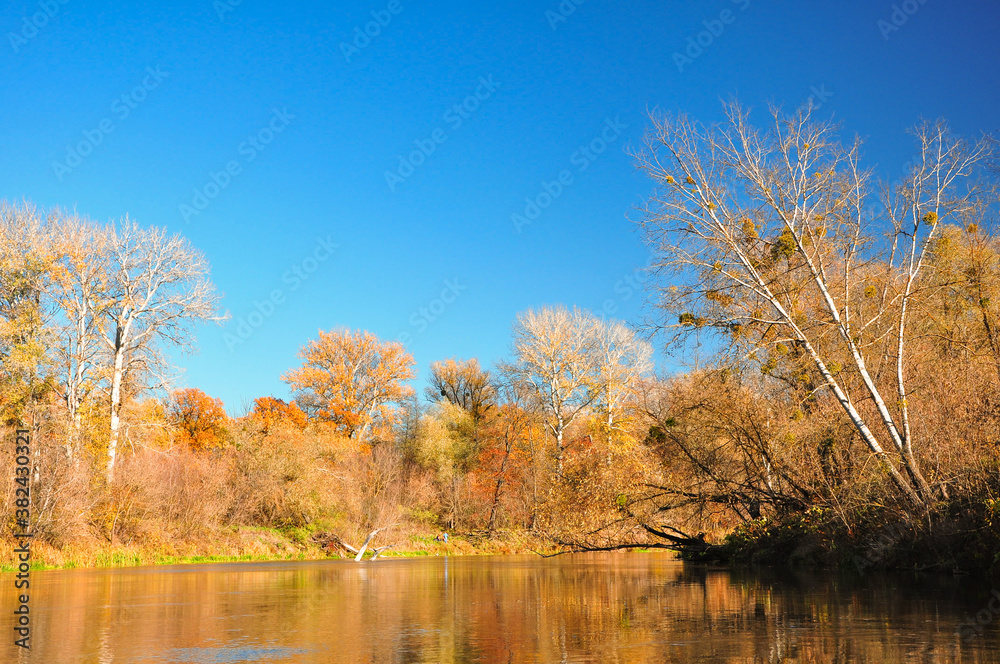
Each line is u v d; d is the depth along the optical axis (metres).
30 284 33.16
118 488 33.41
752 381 22.08
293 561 34.66
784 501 21.77
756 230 19.67
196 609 13.04
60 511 29.64
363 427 60.75
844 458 20.08
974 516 15.44
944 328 20.33
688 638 9.05
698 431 22.80
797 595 13.36
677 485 23.22
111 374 35.34
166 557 32.62
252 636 9.70
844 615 10.60
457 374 65.00
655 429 23.00
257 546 37.09
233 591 16.83
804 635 9.02
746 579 17.45
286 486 41.28
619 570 23.14
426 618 11.43
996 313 19.70
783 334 19.66
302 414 59.59
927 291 19.62
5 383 32.28
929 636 8.77
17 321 32.44
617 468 23.92
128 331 36.06
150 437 38.94
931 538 16.30
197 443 54.72
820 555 19.84
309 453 43.44
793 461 20.53
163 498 35.84
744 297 19.92
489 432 58.53
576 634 9.54
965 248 19.95
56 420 31.19
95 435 33.81
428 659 7.94
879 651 7.88
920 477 16.95
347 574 23.23
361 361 62.28
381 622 11.00
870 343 19.23
